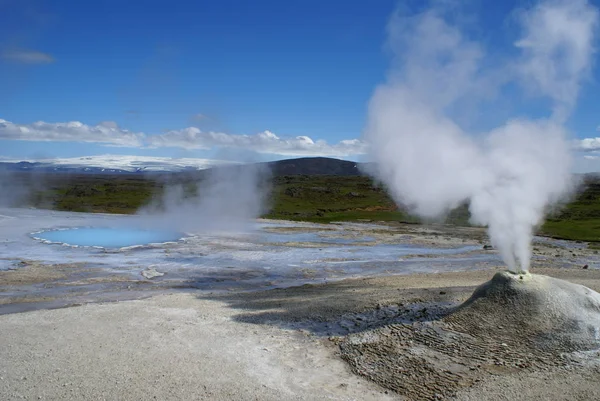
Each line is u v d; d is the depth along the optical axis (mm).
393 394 15258
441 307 22266
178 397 14586
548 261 42156
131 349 18406
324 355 18391
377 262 41000
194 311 24031
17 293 27438
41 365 16594
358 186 124750
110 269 34562
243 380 16016
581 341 17594
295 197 104000
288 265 38812
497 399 14469
